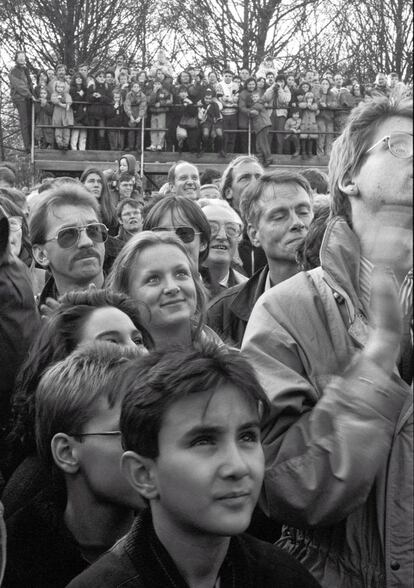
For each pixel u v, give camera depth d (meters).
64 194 4.24
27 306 3.43
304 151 25.38
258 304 2.68
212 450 2.05
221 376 2.05
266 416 2.46
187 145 25.05
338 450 2.22
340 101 25.31
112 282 3.67
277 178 4.27
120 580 2.06
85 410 2.62
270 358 2.55
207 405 2.04
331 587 2.44
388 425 2.22
